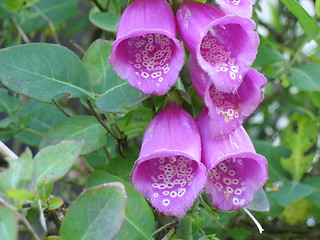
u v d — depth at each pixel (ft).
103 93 0.56
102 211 0.42
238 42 0.46
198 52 0.44
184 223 0.53
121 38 0.44
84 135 0.58
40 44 0.54
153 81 0.45
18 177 0.39
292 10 0.63
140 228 0.49
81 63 0.56
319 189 0.80
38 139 0.77
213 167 0.48
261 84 0.46
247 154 0.46
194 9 0.47
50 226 0.66
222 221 0.75
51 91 0.53
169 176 0.47
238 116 0.47
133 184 0.46
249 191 0.47
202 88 0.47
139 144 0.71
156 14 0.46
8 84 0.52
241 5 0.46
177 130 0.47
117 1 0.74
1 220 0.40
